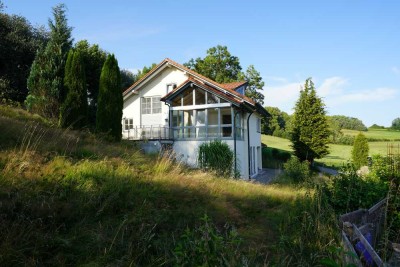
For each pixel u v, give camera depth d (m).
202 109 20.50
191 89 20.61
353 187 6.75
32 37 24.41
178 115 21.11
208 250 2.90
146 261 4.26
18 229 4.02
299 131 29.45
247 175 21.91
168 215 5.78
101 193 5.61
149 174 8.16
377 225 5.48
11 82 21.11
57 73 16.52
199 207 6.61
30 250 3.84
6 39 21.92
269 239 5.77
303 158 29.09
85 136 11.71
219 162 13.95
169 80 23.48
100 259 4.01
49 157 7.01
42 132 9.32
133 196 6.00
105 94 14.45
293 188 13.29
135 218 5.18
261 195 9.38
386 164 7.52
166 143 20.36
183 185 7.55
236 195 8.62
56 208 4.77
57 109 15.69
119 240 4.51
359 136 26.58
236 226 6.38
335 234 5.04
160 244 4.66
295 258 4.68
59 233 4.42
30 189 5.00
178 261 3.13
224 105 19.41
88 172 6.32
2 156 6.09
